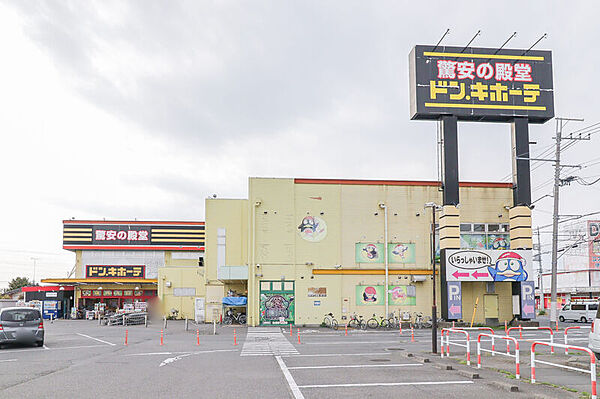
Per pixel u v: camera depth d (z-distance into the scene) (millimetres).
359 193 41344
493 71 39656
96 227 65625
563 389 12242
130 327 43031
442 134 39688
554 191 37938
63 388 12867
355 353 21250
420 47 39344
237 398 11422
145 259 66125
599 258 66812
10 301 63344
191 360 19031
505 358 18391
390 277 40594
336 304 40062
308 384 13359
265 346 24641
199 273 53938
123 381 13977
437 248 40938
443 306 38188
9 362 18875
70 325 47625
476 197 41250
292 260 40375
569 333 32875
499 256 38438
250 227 40719
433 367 16719
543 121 40719
